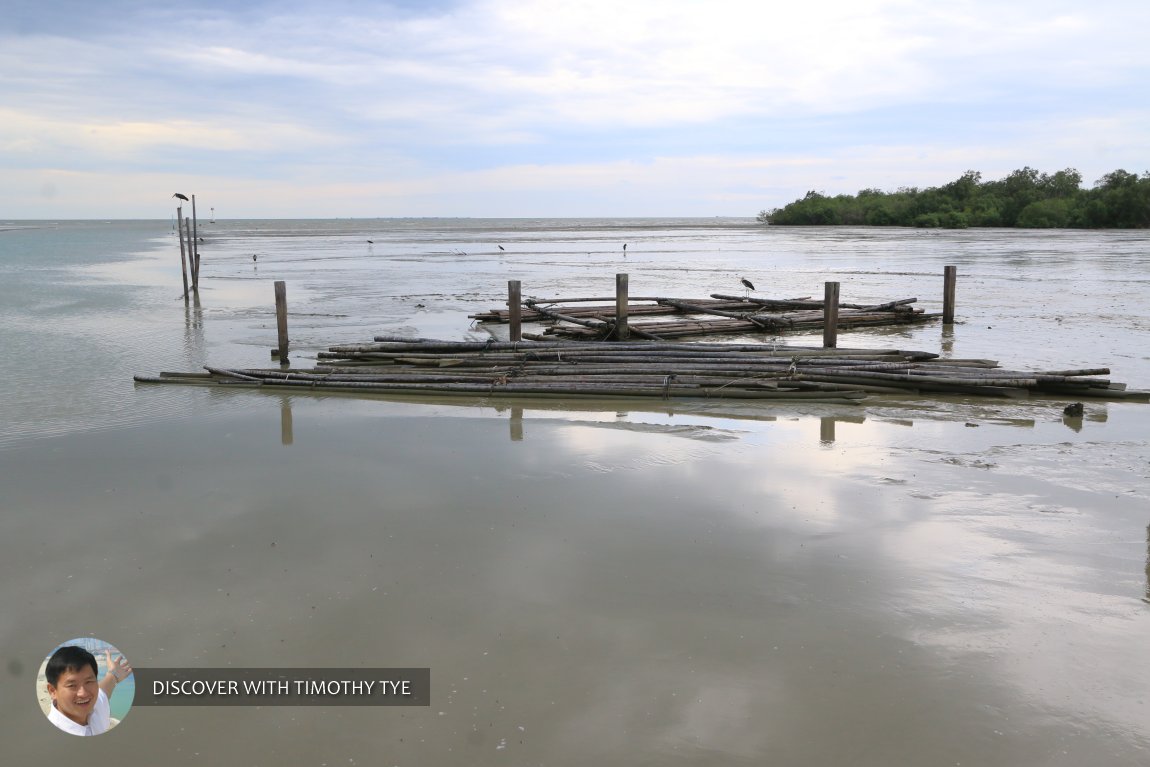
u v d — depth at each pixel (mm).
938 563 6898
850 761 4500
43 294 31234
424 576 6730
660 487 8914
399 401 13820
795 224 159875
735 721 4836
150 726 4883
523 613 6105
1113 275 38250
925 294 30844
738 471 9516
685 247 74812
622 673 5328
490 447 10633
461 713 4953
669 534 7570
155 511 8258
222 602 6320
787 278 39375
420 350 16969
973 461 9945
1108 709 4914
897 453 10344
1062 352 18172
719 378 14211
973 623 5898
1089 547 7223
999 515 8008
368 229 164750
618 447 10617
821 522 7840
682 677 5273
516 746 4656
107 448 10594
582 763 4512
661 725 4809
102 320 23922
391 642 5727
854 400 13445
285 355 17156
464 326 23484
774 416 12594
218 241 93812
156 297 30781
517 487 8930
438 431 11547
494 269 47750
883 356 15570
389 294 32719
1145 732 4711
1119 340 19734
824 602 6230
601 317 23016
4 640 5824
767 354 15867
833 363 14945
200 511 8250
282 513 8172
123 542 7480
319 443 10852
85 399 13641
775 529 7672
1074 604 6180
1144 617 5980
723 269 46062
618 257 60000
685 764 4488
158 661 5531
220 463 9906
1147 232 98562
